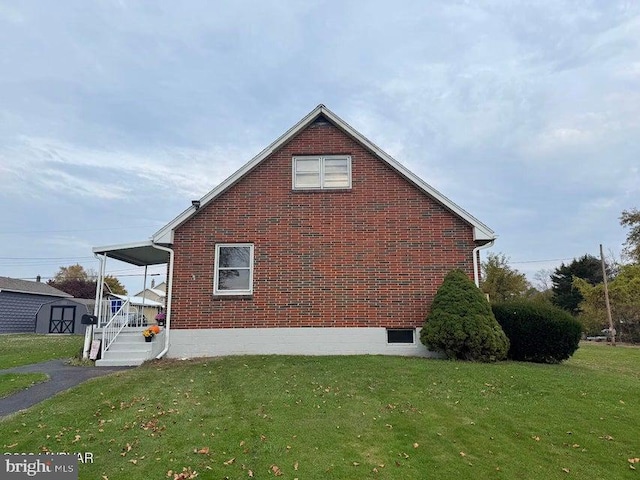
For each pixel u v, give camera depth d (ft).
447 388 29.37
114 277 174.81
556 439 21.30
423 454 19.40
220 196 45.47
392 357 40.22
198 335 43.01
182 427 22.43
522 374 33.04
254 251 44.60
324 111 46.39
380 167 45.96
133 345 42.42
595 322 114.83
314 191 45.62
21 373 36.40
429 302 43.50
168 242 43.98
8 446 20.18
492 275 113.39
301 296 43.70
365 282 43.88
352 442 20.51
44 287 127.24
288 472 17.47
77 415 24.56
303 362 38.22
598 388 29.99
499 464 18.60
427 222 44.88
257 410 25.03
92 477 17.15
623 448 20.40
